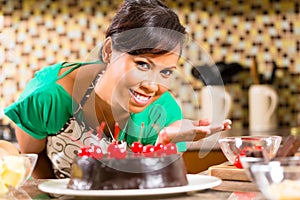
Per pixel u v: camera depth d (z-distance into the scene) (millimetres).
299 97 3404
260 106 3209
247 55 3426
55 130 1646
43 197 1095
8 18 3404
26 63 3396
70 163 1675
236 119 3408
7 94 3393
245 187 1179
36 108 1616
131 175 1043
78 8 3404
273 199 889
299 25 3422
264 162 919
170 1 3432
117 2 3393
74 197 1064
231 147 1342
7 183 1093
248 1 3420
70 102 1615
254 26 3428
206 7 3424
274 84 3408
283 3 3426
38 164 1757
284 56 3424
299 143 1047
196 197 1055
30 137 1678
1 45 3400
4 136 3041
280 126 3398
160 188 1034
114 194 989
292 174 900
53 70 1640
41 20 3402
